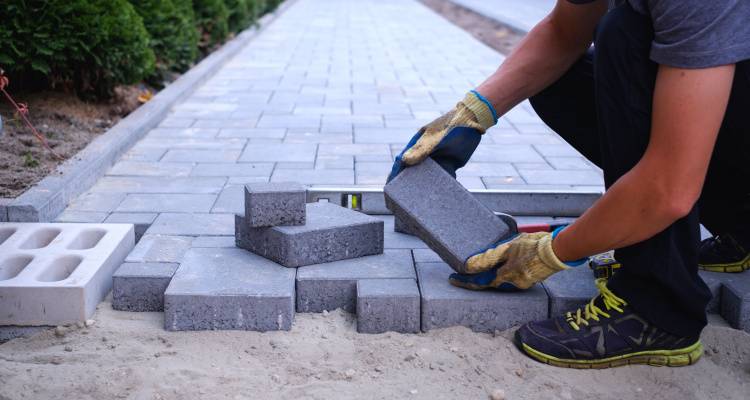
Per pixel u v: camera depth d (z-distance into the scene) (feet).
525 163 15.53
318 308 9.37
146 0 23.58
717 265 9.50
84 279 9.08
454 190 9.21
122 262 10.43
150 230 11.18
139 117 18.31
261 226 9.70
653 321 8.08
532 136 18.01
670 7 6.93
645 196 7.29
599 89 7.86
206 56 31.55
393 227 11.44
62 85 19.52
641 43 7.43
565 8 8.71
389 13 58.29
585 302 8.84
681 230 7.80
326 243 9.75
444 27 46.83
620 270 8.32
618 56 7.56
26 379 7.66
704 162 7.14
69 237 10.43
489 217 9.05
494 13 54.90
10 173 13.50
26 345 8.63
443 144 9.27
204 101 22.08
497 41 41.98
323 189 12.06
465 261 8.80
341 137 17.71
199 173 14.55
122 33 18.94
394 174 9.56
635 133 7.72
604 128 8.11
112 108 20.06
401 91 24.14
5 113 17.93
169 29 24.72
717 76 6.97
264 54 32.78
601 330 8.18
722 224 9.39
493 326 8.95
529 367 8.21
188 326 8.82
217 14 32.32
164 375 7.79
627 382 8.00
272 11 52.42
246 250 10.21
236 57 31.68
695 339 8.24
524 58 9.15
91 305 9.18
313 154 16.10
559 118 9.75
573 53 9.07
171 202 12.69
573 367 8.21
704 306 8.06
